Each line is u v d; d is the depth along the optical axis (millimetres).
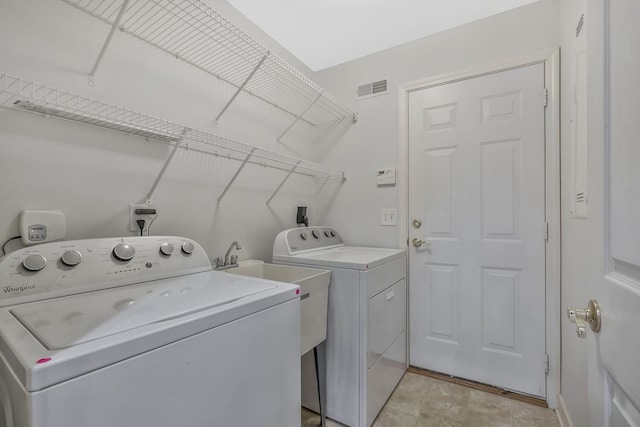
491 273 1940
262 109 2072
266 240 2092
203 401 767
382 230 2311
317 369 1578
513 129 1880
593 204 670
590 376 696
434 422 1614
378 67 2348
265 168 2096
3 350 628
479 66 1970
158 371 677
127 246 1135
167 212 1487
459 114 2047
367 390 1551
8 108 1003
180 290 1023
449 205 2078
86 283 991
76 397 555
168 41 1461
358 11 2033
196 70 1621
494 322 1927
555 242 1732
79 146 1177
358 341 1553
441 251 2098
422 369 2143
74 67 1155
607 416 596
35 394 507
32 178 1055
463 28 2037
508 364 1883
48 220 1056
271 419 972
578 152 1380
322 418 1572
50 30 1095
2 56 987
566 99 1602
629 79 512
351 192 2455
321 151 2602
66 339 625
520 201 1860
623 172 535
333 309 1629
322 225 2588
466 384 1962
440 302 2096
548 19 1784
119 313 788
